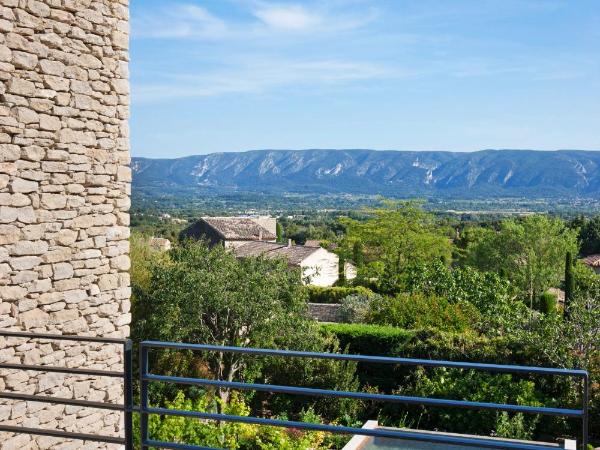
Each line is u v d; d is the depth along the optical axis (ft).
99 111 26.35
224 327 50.37
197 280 49.29
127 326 27.96
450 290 79.77
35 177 23.65
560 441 31.55
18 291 23.03
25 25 23.16
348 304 96.07
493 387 47.47
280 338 51.65
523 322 57.41
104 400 26.76
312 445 37.70
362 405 51.55
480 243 163.94
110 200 27.02
